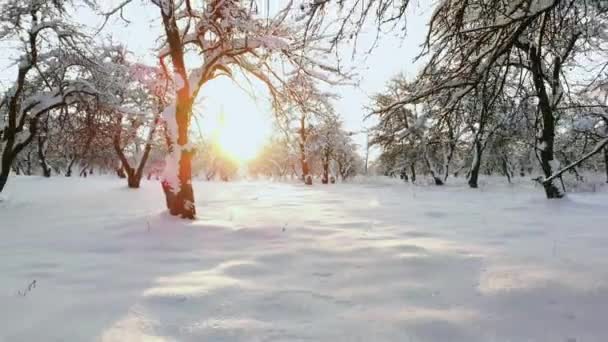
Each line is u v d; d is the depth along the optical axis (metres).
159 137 22.69
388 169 32.91
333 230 7.69
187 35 10.52
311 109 11.53
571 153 19.31
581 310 3.46
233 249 6.12
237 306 3.65
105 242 6.75
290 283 4.35
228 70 10.69
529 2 3.91
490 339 3.01
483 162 30.88
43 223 9.43
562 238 6.63
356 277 4.55
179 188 9.06
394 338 3.02
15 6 12.12
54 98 14.34
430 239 6.70
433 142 5.99
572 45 5.31
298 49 9.44
